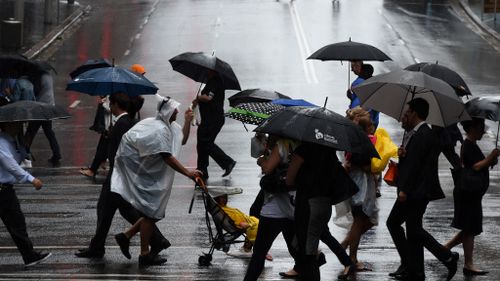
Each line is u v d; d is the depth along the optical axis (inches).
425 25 3469.5
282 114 779.4
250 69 2659.9
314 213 779.4
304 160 778.8
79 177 1473.9
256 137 1059.9
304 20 3496.6
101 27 3425.2
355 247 944.9
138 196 934.4
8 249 1040.2
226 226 960.9
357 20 3516.2
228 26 3385.8
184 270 941.2
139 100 1050.1
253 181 1444.4
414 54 2918.3
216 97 1427.2
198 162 1446.9
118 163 944.9
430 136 874.8
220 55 2874.0
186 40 3142.2
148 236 951.6
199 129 1439.5
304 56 2849.4
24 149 963.3
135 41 3147.1
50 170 1537.9
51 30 3277.6
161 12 3727.9
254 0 3986.2
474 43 3152.1
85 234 1098.1
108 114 1400.1
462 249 1040.2
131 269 943.7
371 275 923.4
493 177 1491.1
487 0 3531.0
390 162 914.7
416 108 881.5
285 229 821.9
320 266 924.0
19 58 1475.1
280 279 906.1
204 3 3932.1
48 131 1617.9
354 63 1311.5
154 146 919.7
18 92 1519.4
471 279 916.6
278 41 3090.6
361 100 940.6
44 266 955.3
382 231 1124.5
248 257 995.9
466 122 932.0
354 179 931.3
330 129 761.6
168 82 2497.5
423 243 888.9
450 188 1400.1
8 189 941.8
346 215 987.9
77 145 1775.3
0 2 3779.5
